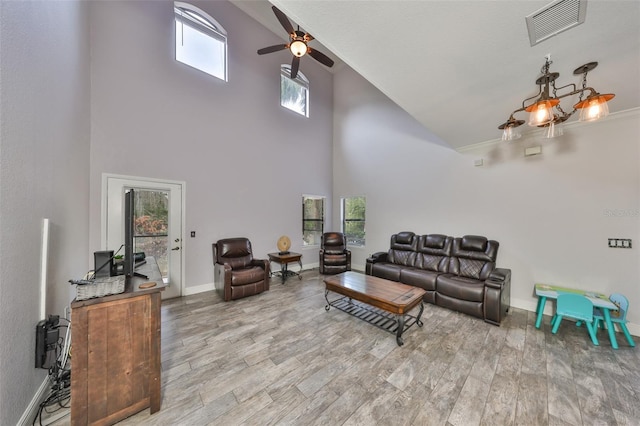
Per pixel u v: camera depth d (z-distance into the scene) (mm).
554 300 3102
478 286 3006
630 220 2668
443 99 2357
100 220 3082
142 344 1513
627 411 1579
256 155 4746
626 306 2443
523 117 2738
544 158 3229
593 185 2877
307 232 5793
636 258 2633
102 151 3096
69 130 2223
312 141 5891
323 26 1468
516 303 3441
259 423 1484
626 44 1518
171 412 1559
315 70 6008
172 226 3680
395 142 5074
